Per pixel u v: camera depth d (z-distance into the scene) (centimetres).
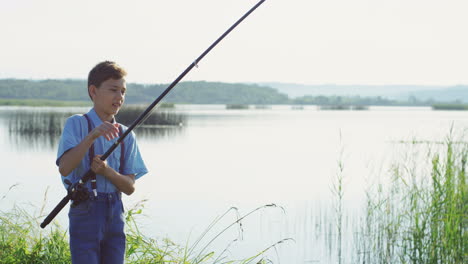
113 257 311
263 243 719
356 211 891
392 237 696
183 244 667
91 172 303
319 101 12075
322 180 1237
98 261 305
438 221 635
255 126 3112
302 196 1038
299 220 838
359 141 2191
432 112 6825
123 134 313
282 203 970
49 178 1180
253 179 1248
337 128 3023
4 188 1025
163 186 1123
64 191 1022
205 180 1215
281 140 2245
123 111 2966
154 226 750
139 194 1015
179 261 476
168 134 2383
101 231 306
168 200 965
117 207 314
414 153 944
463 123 3469
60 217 730
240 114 5059
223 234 753
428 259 609
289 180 1234
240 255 661
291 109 7956
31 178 1174
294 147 1978
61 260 428
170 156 1647
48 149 1742
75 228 305
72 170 299
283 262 644
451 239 586
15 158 1511
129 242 466
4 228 483
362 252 679
